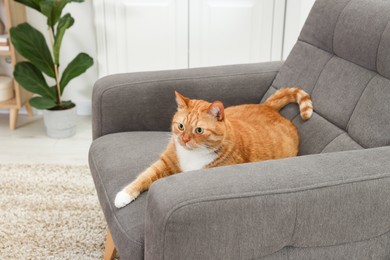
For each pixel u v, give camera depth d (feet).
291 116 5.69
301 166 3.85
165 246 3.50
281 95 5.69
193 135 4.57
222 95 6.18
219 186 3.57
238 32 9.30
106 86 5.83
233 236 3.56
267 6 9.13
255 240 3.63
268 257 3.84
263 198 3.55
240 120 5.26
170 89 6.00
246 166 3.85
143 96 5.92
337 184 3.70
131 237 4.16
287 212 3.61
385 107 4.59
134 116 5.95
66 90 10.41
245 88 6.24
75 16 9.90
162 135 5.80
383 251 4.15
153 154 5.30
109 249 5.69
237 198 3.50
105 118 5.86
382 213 3.88
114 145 5.51
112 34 9.20
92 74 10.34
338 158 3.99
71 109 9.33
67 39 10.07
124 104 5.87
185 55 9.44
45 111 9.28
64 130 9.42
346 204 3.74
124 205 4.50
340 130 5.07
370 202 3.80
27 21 9.96
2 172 7.97
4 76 10.18
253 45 9.41
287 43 9.18
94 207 7.05
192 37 9.30
